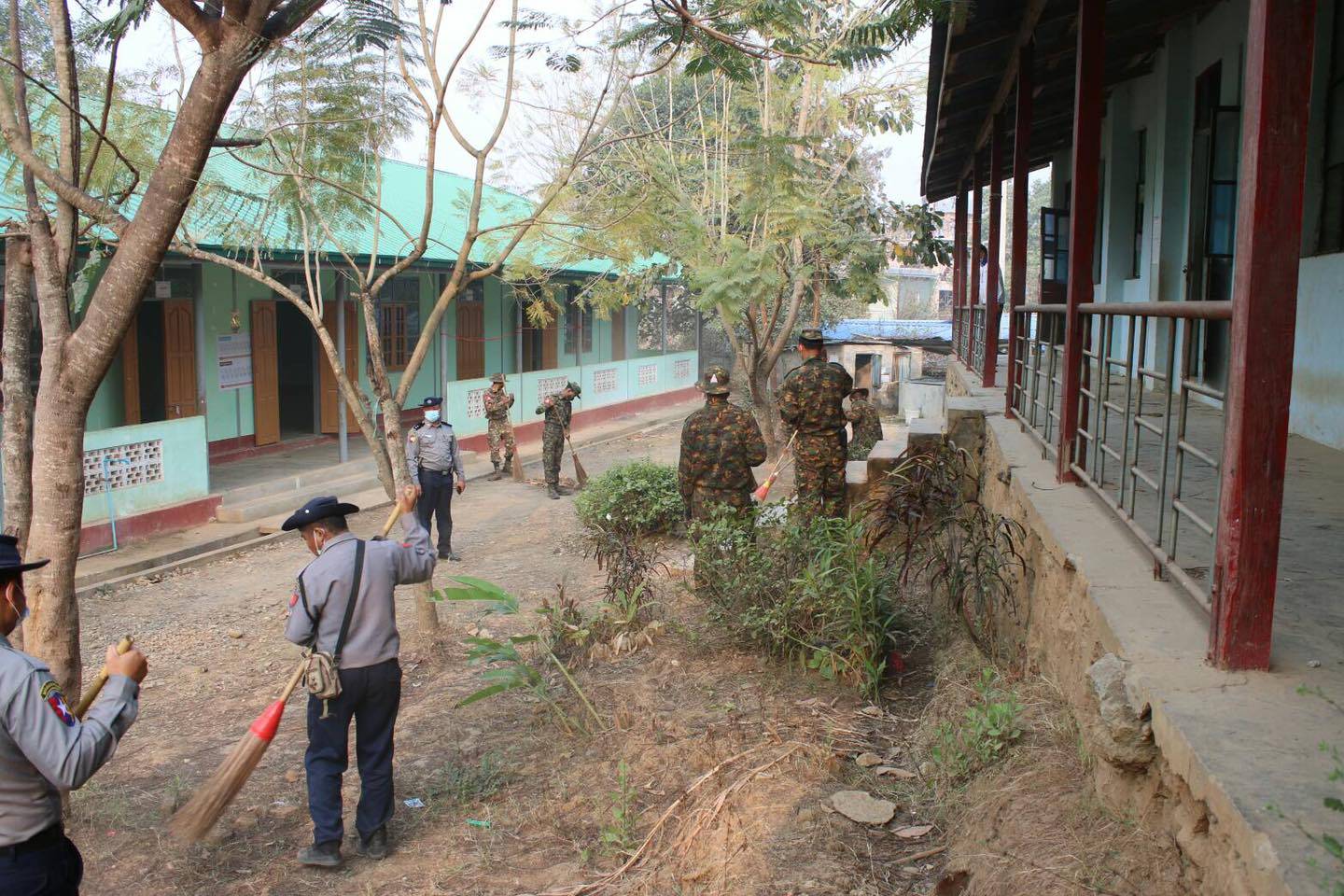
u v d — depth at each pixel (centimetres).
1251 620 290
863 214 1529
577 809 500
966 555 602
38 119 771
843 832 434
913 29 610
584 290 1548
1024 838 334
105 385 1411
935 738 495
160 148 911
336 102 825
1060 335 1288
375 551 488
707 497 858
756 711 579
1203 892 245
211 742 661
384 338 1950
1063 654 422
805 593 627
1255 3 274
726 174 1330
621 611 754
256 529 1295
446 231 1881
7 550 303
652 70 806
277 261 1451
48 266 484
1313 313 696
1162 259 1028
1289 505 496
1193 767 244
